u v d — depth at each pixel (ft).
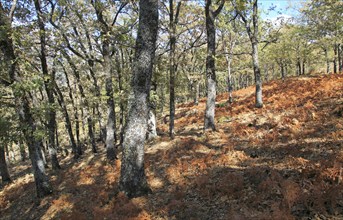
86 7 52.47
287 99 58.59
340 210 18.56
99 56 60.80
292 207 20.03
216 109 78.02
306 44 114.11
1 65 35.40
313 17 81.10
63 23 55.57
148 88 29.48
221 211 23.35
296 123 40.78
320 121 38.58
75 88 82.23
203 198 26.48
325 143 30.78
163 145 52.49
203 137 48.44
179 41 83.20
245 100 79.46
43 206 39.63
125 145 29.45
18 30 37.09
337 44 106.52
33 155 41.65
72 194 39.88
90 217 29.19
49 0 52.44
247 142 40.16
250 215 20.58
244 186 26.11
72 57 64.85
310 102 48.78
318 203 19.13
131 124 29.22
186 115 95.04
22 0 48.93
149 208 26.63
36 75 34.78
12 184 62.90
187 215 23.95
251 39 64.23
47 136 38.37
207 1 48.42
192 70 114.01
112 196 31.50
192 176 32.63
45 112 39.14
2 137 35.22
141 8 28.91
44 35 50.55
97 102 65.41
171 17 55.36
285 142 35.50
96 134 126.62
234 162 33.37
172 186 31.40
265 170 27.71
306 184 22.52
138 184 29.14
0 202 49.78
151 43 28.99
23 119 37.29
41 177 41.93
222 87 229.45
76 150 76.28
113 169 45.19
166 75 65.51
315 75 110.42
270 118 48.47
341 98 45.60
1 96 36.37
